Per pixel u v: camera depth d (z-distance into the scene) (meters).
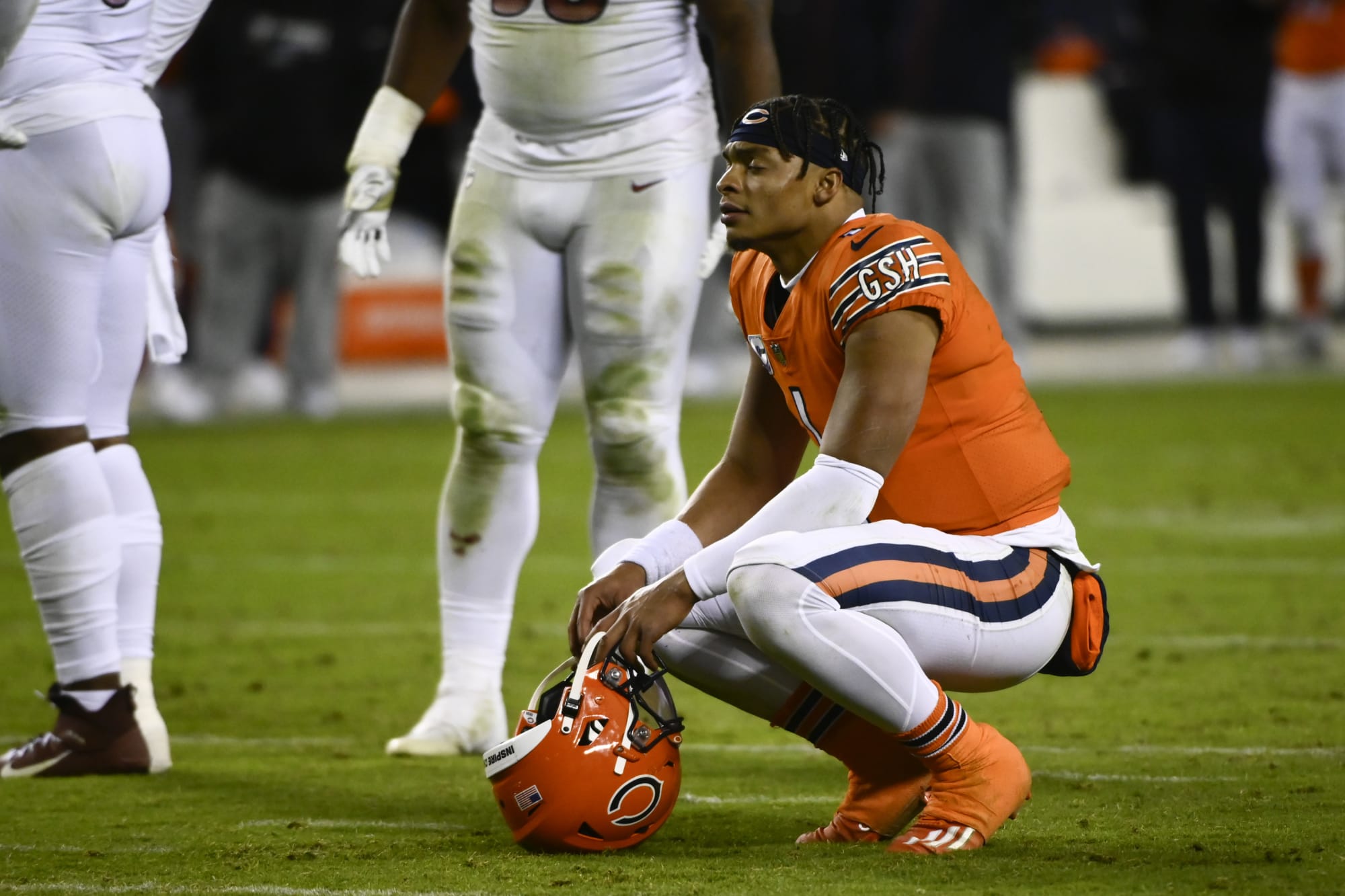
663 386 15.46
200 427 43.84
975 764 11.38
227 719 16.81
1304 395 45.41
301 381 45.69
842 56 43.69
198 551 27.25
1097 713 16.12
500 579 15.86
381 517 30.58
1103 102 64.94
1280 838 11.62
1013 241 42.47
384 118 15.98
